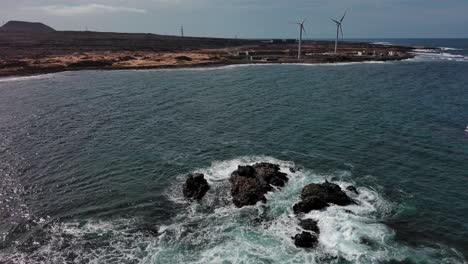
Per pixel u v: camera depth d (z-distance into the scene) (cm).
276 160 4441
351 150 4781
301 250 2683
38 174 4091
